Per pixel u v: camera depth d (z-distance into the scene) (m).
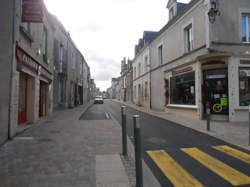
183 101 11.65
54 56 13.12
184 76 11.50
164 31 14.51
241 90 9.00
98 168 3.46
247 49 9.27
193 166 3.72
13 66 5.62
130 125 8.29
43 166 3.51
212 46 9.03
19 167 3.45
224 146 5.18
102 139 5.60
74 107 19.62
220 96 9.38
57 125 8.00
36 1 6.49
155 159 4.12
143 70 21.22
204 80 9.84
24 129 6.78
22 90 7.64
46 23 10.17
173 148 4.96
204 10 9.43
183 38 11.51
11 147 4.69
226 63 9.05
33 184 2.82
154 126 8.31
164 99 14.71
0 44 5.00
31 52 7.52
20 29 6.21
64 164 3.62
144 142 5.57
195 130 7.17
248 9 9.38
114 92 78.38
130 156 4.16
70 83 18.36
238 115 8.92
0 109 4.91
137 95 24.66
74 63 20.30
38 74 8.66
